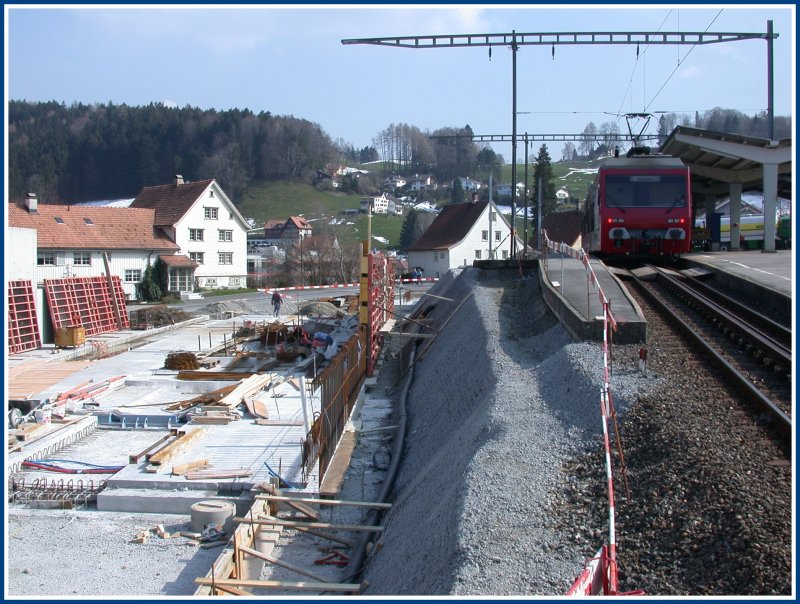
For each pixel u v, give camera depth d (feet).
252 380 67.21
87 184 398.01
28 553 36.06
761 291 55.06
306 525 35.53
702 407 31.48
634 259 75.31
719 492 23.50
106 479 43.62
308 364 77.92
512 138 83.35
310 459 41.65
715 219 121.70
